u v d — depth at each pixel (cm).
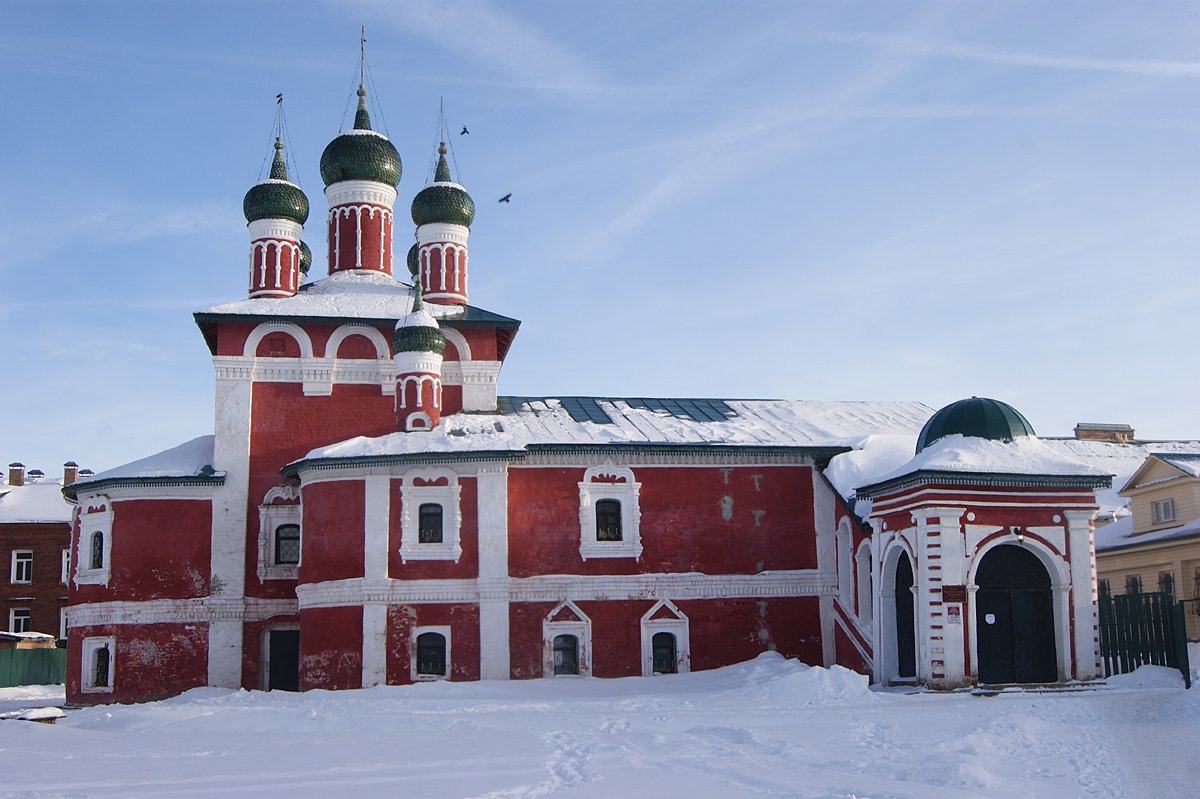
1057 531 3209
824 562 3956
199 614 3891
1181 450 5341
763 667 3459
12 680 5797
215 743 2270
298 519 3997
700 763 1856
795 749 1973
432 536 3731
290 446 4034
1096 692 2916
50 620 6688
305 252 4978
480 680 3619
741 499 3969
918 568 3156
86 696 3859
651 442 3925
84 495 4025
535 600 3747
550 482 3853
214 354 4206
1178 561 4122
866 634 3656
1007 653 3183
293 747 2178
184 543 3928
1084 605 3184
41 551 6738
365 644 3606
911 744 2016
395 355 4006
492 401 4194
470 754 2016
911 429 4409
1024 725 2166
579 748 2045
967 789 1589
